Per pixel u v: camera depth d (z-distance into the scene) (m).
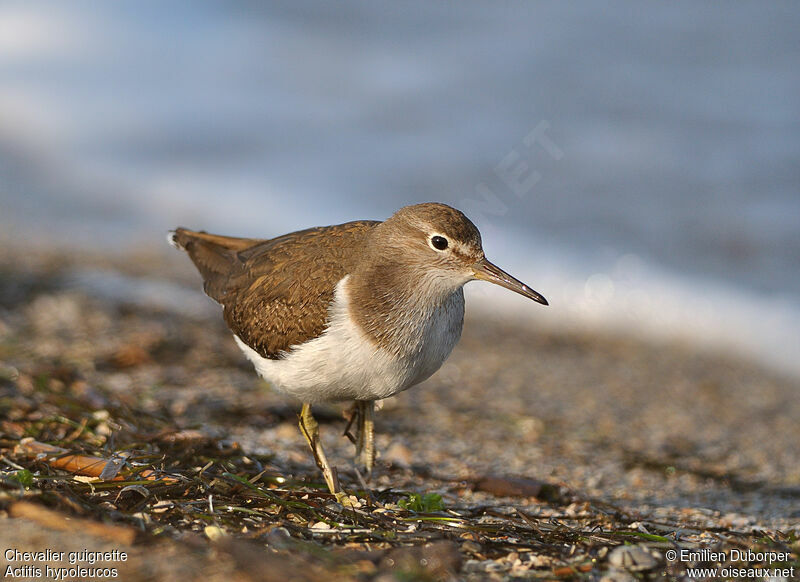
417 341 7.75
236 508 6.62
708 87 22.67
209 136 21.91
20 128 22.11
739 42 24.69
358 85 23.47
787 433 12.05
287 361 7.91
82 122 22.48
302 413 8.34
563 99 22.14
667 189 19.12
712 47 24.44
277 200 19.53
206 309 14.37
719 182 19.45
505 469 9.65
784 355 15.13
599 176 19.53
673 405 12.99
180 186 20.20
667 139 20.47
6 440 7.99
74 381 10.20
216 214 19.08
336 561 5.78
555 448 10.73
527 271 17.19
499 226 18.45
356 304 7.67
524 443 10.79
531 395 12.84
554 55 24.09
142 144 21.62
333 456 9.43
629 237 18.02
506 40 25.08
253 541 6.00
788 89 22.38
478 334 15.49
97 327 12.66
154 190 19.95
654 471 10.20
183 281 15.84
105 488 6.73
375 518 6.84
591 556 6.30
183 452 8.26
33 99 23.12
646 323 16.06
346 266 7.88
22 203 19.16
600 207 18.75
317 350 7.70
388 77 23.52
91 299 13.84
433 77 23.55
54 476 6.93
